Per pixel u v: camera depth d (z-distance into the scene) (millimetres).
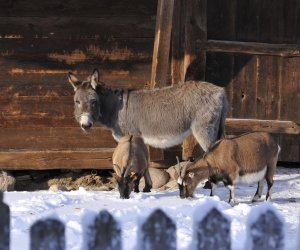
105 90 11547
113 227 3445
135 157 10234
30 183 13008
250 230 3531
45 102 12625
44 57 12562
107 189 12391
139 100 11539
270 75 13281
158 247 3422
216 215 3490
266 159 10000
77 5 12555
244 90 13258
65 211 8414
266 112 13344
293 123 13211
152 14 12750
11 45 12477
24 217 7656
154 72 11953
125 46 12727
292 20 13297
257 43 13055
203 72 12844
